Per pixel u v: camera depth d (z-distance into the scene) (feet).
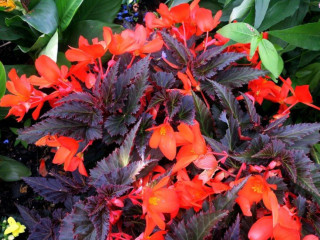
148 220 1.10
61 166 2.09
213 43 1.59
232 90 1.64
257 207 1.30
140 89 1.36
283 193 1.19
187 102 1.37
